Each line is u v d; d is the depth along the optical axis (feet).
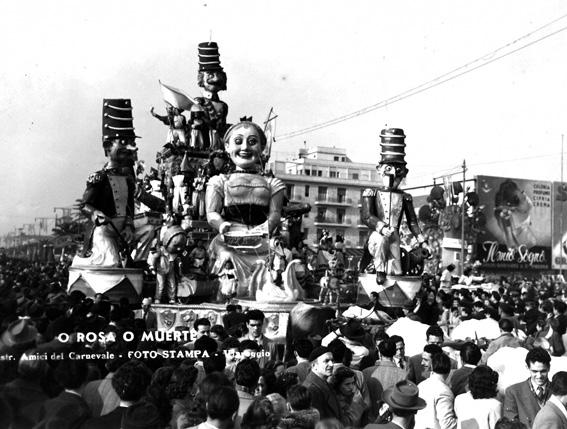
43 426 20.63
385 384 26.91
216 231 76.74
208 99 92.68
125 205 67.31
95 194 65.82
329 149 327.47
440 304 75.05
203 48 93.50
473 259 219.00
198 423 20.02
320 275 96.02
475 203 209.56
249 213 72.59
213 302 68.13
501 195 237.25
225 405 17.95
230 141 75.41
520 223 239.09
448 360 25.81
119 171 68.80
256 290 65.77
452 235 212.02
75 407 20.94
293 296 62.13
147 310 57.31
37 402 21.38
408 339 40.14
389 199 81.00
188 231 78.74
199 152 89.92
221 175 74.79
